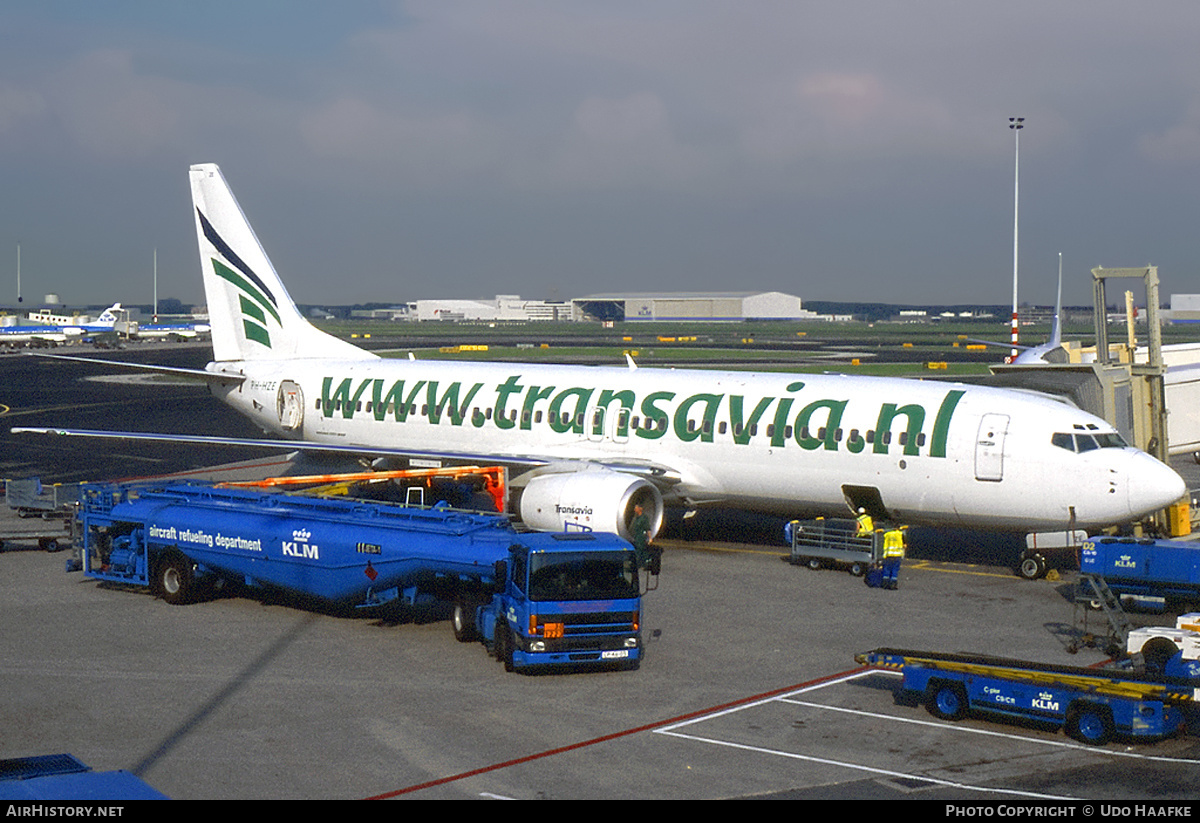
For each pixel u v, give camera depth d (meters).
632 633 26.06
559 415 43.81
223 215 53.09
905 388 38.59
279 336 53.44
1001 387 38.59
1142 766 20.98
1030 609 32.84
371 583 29.89
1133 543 31.31
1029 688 22.66
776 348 186.62
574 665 26.81
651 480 40.16
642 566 36.59
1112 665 27.03
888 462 37.03
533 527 37.91
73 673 26.17
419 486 45.75
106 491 35.09
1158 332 42.19
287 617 31.73
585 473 37.09
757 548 41.78
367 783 19.69
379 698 24.58
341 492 39.31
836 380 40.41
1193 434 48.19
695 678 26.27
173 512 33.44
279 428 52.22
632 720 23.30
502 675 26.39
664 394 42.25
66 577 36.53
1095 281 43.94
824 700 24.81
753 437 39.53
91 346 189.00
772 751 21.59
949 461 36.12
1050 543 35.06
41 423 79.19
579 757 21.12
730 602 33.53
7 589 34.75
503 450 45.03
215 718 23.14
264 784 19.58
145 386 113.50
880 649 25.17
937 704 23.84
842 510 39.03
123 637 29.38
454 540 28.75
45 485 52.69
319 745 21.59
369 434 48.81
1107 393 40.88
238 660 27.38
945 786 19.86
